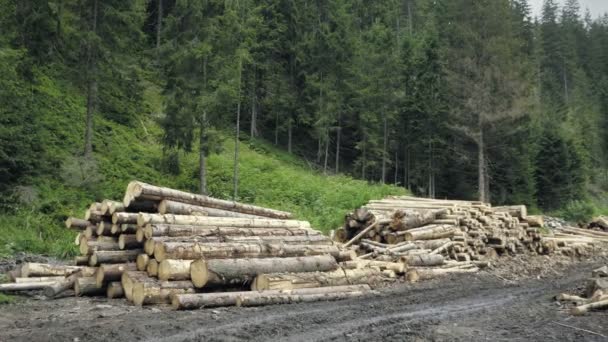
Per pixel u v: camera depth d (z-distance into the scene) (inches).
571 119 2287.2
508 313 338.0
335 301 384.2
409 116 1454.2
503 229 700.0
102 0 914.1
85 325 287.9
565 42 2974.9
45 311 340.5
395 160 1603.1
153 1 1631.4
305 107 1616.6
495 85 1298.0
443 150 1438.2
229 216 487.2
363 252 609.3
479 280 506.6
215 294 350.0
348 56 1545.3
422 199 792.3
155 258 378.0
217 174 1112.8
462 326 297.3
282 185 1116.5
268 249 418.6
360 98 1493.6
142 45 1456.7
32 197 721.6
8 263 528.7
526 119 1342.3
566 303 371.9
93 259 395.9
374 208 729.6
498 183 1488.7
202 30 1013.2
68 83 944.3
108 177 898.7
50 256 608.4
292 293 378.3
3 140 729.0
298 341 254.7
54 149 871.1
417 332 279.1
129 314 322.7
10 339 256.8
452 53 1352.1
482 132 1346.0
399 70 1512.1
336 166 1535.4
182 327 280.5
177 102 989.8
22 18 866.8
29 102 812.6
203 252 383.9
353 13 1871.3
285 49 1658.5
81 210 765.9
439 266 547.5
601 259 759.1
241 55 1045.8
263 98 1622.8
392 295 412.5
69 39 901.2
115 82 988.6
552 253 756.6
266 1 1630.2
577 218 1437.0
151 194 418.9
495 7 1337.4
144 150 1072.8
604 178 2311.8
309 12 1676.9
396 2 2233.0
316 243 478.3
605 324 299.0
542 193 1637.6
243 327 281.4
